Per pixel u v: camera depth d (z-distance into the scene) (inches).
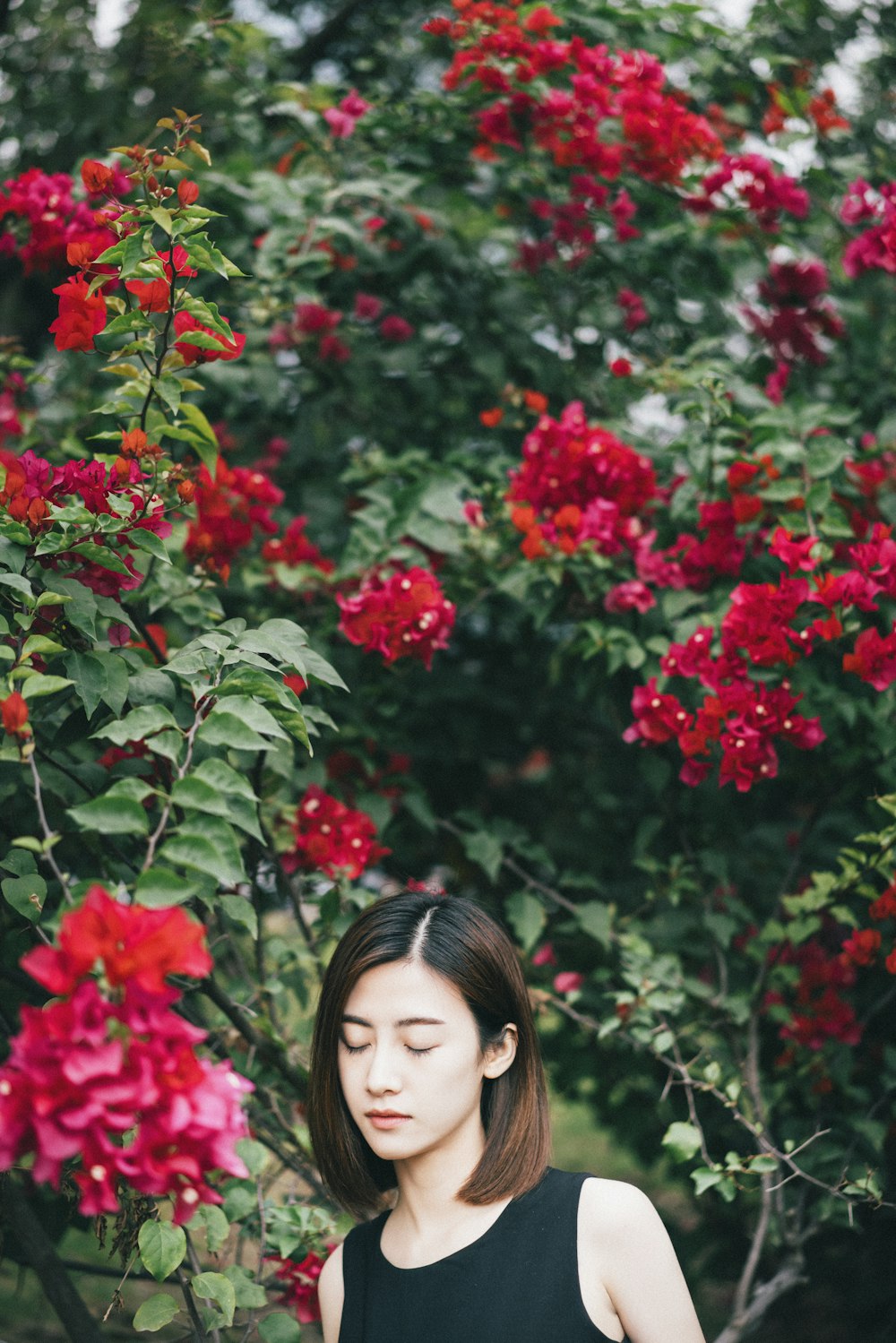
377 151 121.1
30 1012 41.6
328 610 106.0
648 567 97.7
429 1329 54.8
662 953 105.3
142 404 87.9
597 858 128.5
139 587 79.4
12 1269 140.2
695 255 126.4
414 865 130.2
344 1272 60.9
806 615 89.0
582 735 138.1
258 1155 74.6
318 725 105.7
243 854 86.6
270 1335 68.8
